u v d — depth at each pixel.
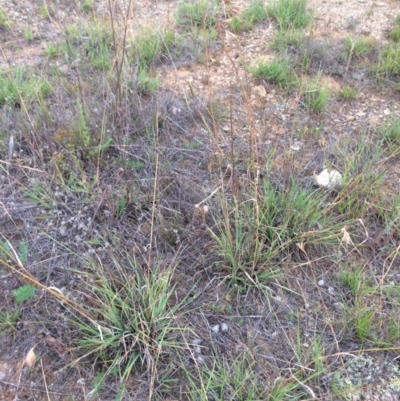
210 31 2.18
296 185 1.38
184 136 1.65
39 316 1.15
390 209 1.39
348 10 2.41
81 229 1.33
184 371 1.08
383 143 1.65
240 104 1.80
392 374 1.09
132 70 1.85
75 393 1.05
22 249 1.26
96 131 1.53
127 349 1.09
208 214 1.36
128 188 1.37
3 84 1.76
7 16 2.21
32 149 1.46
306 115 1.76
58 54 2.01
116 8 2.20
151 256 1.29
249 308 1.20
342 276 1.25
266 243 1.31
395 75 1.96
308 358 1.09
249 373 1.07
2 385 1.07
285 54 2.01
